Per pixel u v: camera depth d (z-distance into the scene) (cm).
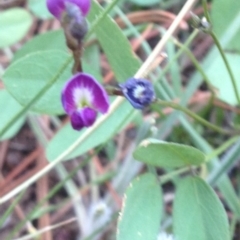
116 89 12
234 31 16
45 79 13
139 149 12
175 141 18
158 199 12
